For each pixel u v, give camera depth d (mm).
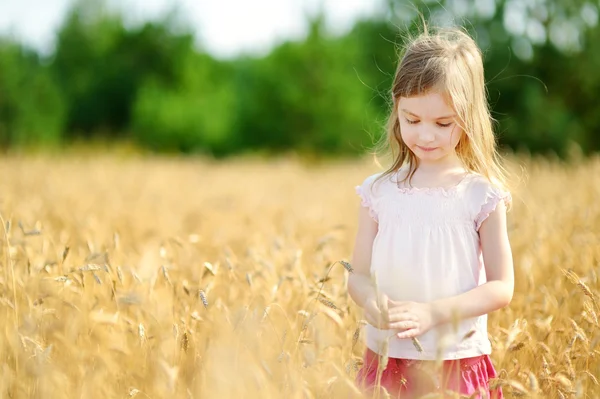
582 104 36906
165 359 2439
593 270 3402
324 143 37000
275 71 37500
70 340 2488
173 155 38250
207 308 2785
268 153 37781
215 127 40156
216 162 23047
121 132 45375
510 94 36719
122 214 7285
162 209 8094
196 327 2758
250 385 2150
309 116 36906
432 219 2521
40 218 5688
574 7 36156
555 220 5180
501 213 2539
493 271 2516
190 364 2504
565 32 36719
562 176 8789
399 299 2533
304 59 36594
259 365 2270
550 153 34938
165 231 6285
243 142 39688
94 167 15680
